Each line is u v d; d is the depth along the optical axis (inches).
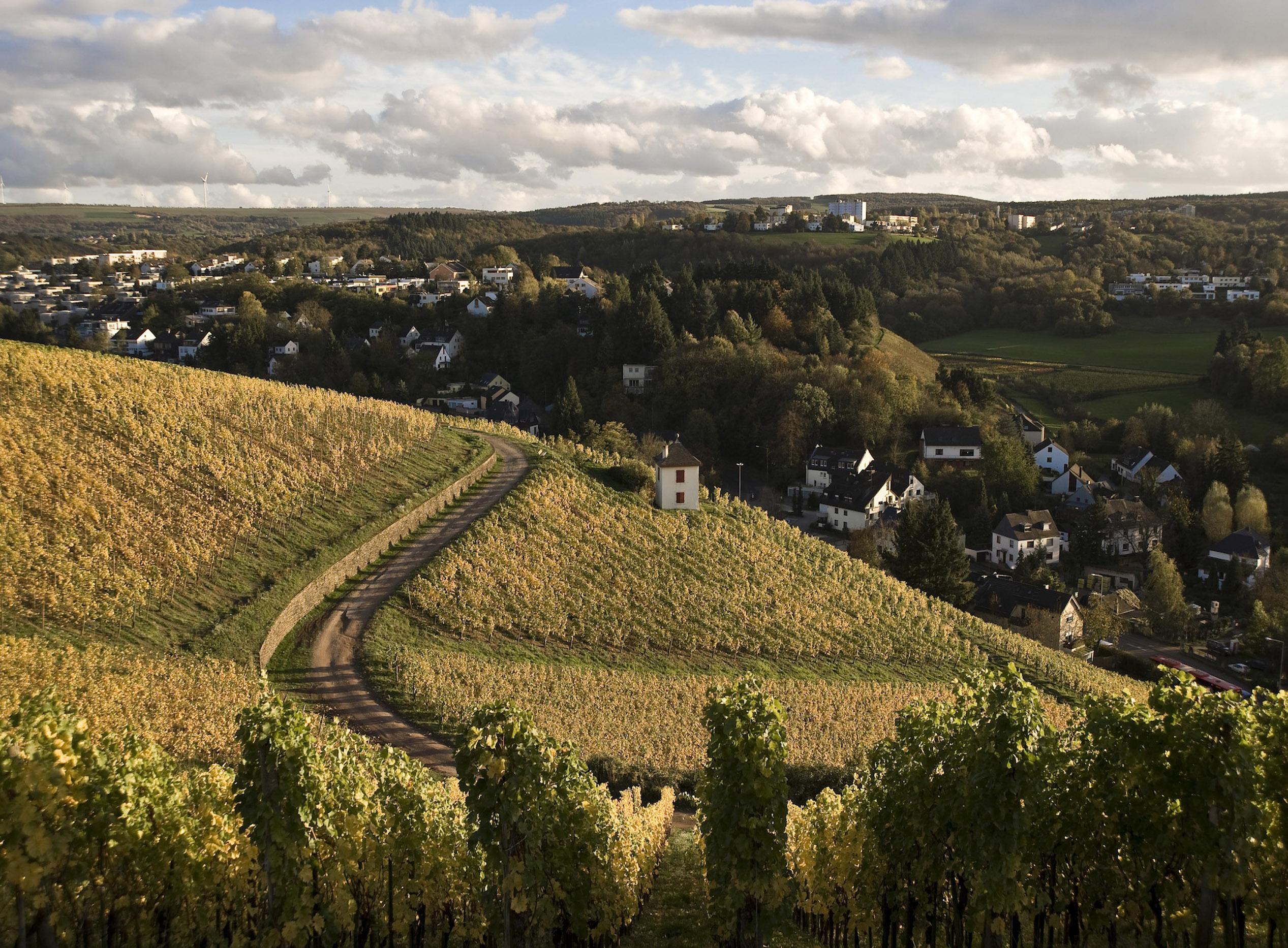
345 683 2012.8
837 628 2906.0
